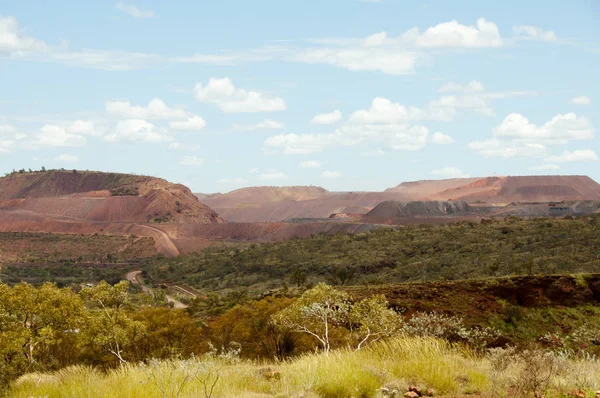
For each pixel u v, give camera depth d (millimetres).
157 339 35844
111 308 28000
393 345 13266
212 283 182875
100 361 29953
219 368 11484
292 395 9711
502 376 10070
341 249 192375
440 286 62625
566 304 57906
